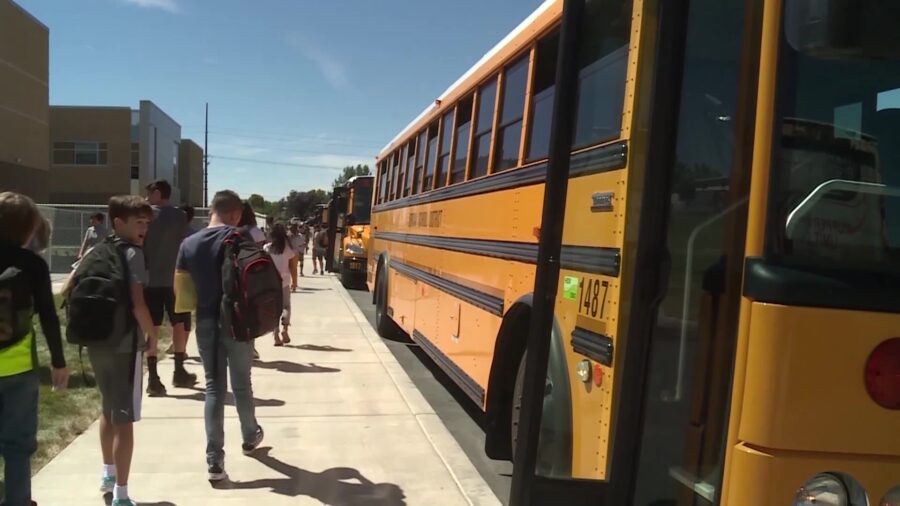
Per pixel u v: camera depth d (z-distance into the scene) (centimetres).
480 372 541
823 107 208
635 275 252
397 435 612
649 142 251
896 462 198
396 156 1082
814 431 195
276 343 1023
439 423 650
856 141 210
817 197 204
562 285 358
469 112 647
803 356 195
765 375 196
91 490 475
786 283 195
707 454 221
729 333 217
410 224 896
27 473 382
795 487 195
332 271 2614
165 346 974
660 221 248
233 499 471
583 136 346
